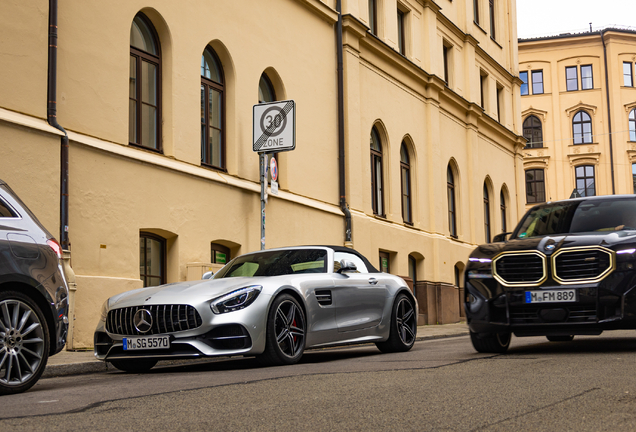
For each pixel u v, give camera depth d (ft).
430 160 67.67
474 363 20.22
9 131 27.94
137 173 34.12
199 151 39.09
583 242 21.61
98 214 31.86
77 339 30.09
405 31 65.62
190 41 38.88
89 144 31.42
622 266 20.97
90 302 30.78
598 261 21.22
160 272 36.29
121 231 32.96
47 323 17.49
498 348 24.22
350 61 54.54
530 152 141.59
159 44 37.63
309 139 49.52
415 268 64.95
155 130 37.14
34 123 28.91
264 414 12.51
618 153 138.51
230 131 42.11
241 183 41.45
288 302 22.40
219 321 20.49
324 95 51.78
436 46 69.97
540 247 22.04
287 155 46.78
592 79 140.87
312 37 50.75
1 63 28.25
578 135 140.67
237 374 19.35
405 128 63.41
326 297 24.11
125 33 34.55
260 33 44.96
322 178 50.70
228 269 26.27
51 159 29.53
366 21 57.21
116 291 32.14
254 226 42.37
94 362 24.06
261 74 44.98
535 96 142.61
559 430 10.69
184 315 20.54
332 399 13.97
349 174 53.26
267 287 21.76
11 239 16.66
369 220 54.80
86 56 32.32
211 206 38.93
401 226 61.00
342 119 53.11
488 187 84.48
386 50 59.52
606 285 20.95
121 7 34.35
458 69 75.87
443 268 67.51
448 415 12.06
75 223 30.71
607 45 140.36
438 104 69.67
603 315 20.99
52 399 15.19
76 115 31.60
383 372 18.40
